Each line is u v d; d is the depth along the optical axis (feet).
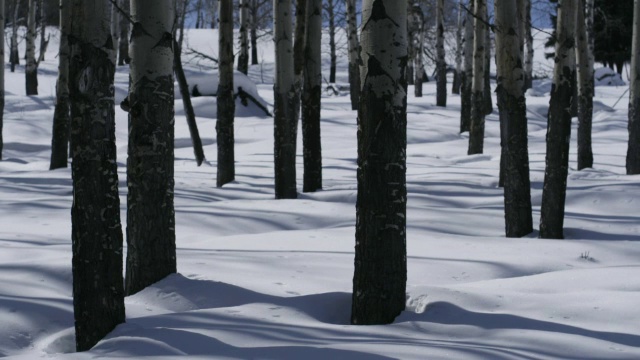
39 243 29.68
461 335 16.31
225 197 44.27
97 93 16.63
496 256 26.20
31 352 16.93
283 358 14.19
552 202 30.45
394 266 18.15
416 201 40.22
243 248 27.40
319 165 45.19
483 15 63.41
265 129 86.58
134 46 20.98
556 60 30.37
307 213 35.73
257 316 17.97
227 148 49.42
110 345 15.55
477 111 64.69
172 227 21.53
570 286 20.63
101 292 16.87
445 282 23.13
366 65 18.29
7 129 84.74
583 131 53.98
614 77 149.59
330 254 25.94
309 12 44.50
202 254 25.57
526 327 16.48
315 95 44.80
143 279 21.17
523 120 31.58
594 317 17.21
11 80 130.93
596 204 37.81
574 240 29.12
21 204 37.58
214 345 15.33
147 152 21.16
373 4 18.20
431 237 29.32
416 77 126.72
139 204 21.24
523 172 31.58
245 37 99.04
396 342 15.40
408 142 79.71
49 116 92.79
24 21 170.19
